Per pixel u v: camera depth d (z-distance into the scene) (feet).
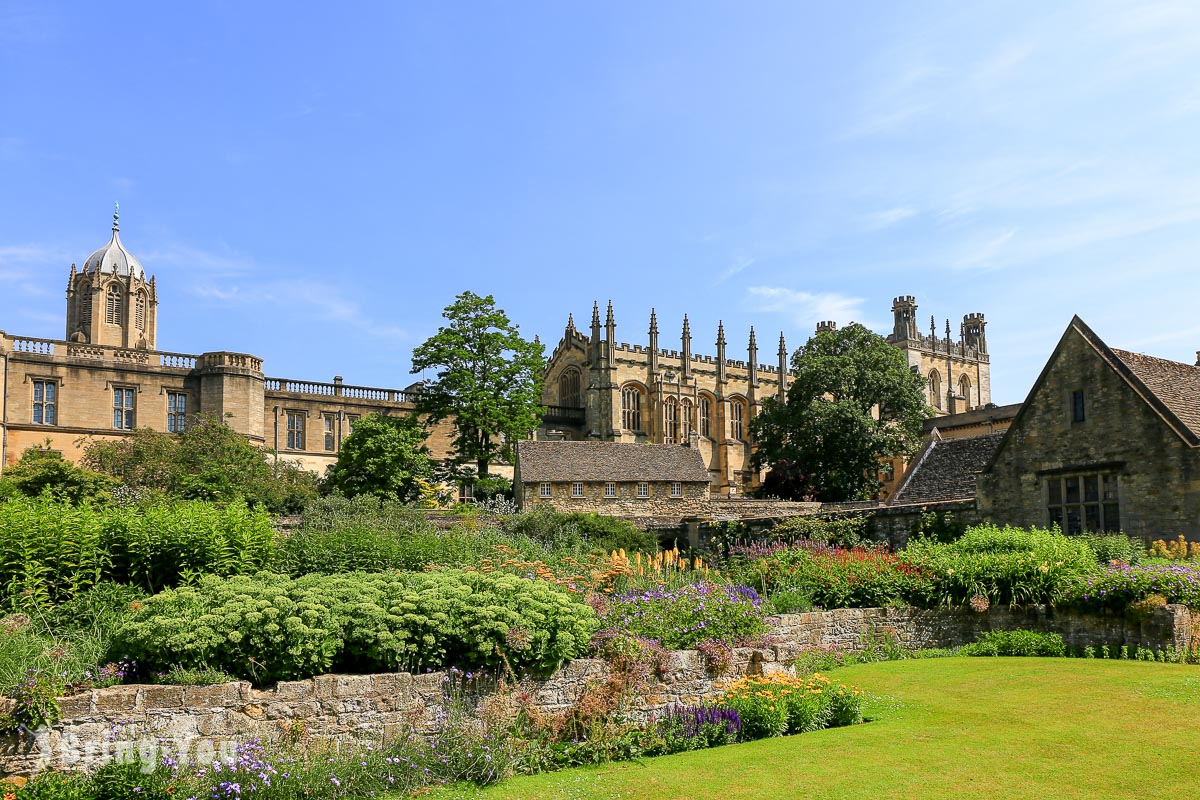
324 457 236.22
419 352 222.89
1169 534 87.20
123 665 43.80
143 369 213.25
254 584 49.14
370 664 46.88
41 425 201.67
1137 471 90.33
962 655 71.36
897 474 272.31
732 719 47.60
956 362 416.05
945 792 37.09
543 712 46.52
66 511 59.57
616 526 151.23
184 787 36.86
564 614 49.42
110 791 35.63
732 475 332.80
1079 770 39.24
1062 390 98.22
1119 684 54.95
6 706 37.32
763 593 81.15
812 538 120.78
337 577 52.29
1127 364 93.20
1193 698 50.42
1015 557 75.51
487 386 224.94
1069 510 96.68
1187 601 65.10
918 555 83.56
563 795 38.52
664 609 59.77
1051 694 53.62
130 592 55.93
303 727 41.93
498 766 41.55
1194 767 38.91
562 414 311.68
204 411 215.10
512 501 202.69
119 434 208.23
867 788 37.78
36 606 52.44
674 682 50.96
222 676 42.45
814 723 49.34
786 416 242.58
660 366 325.01
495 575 53.26
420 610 47.91
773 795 37.32
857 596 79.25
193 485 155.22
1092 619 68.69
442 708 44.37
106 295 293.84
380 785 39.24
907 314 402.31
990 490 104.58
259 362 224.94
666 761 43.52
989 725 47.52
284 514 153.79
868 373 235.81
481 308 225.76
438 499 205.77
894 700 54.90
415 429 210.79
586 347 325.21
